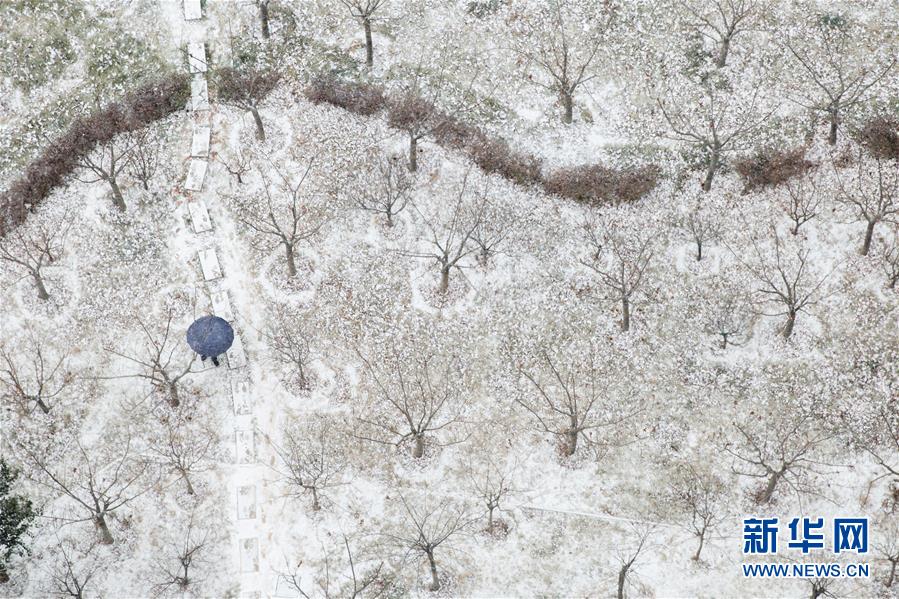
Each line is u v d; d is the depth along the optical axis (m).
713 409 54.94
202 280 57.91
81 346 56.72
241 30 62.81
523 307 57.22
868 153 58.84
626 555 51.72
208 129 60.94
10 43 62.91
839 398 54.72
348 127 60.69
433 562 49.34
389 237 58.56
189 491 53.22
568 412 55.03
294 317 57.06
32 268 55.69
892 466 53.31
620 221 58.59
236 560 52.28
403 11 62.97
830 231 57.66
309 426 54.88
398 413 55.06
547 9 62.88
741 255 57.62
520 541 52.25
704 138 57.66
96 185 59.81
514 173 59.28
